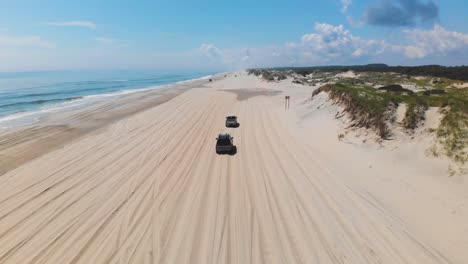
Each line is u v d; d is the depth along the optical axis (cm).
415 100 2048
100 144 2550
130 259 1062
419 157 1661
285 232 1202
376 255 1037
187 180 1755
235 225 1263
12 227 1291
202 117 3766
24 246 1157
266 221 1288
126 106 4750
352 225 1224
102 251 1113
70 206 1466
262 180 1730
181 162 2069
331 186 1597
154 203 1475
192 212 1378
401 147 1820
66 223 1312
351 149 2053
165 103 5134
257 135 2786
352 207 1364
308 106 3644
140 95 6525
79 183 1736
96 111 4256
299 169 1877
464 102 1731
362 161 1845
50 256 1093
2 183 1745
